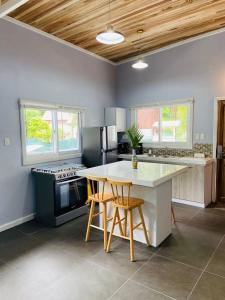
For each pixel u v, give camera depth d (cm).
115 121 520
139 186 278
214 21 366
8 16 324
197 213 382
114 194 284
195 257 251
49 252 266
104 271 228
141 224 276
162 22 361
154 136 521
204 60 429
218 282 210
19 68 344
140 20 352
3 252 268
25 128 358
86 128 461
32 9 309
